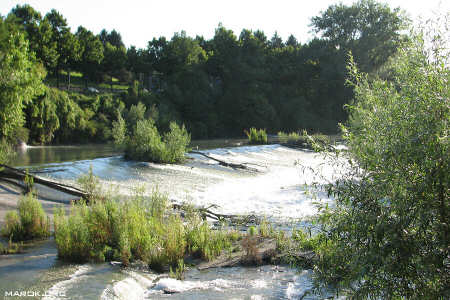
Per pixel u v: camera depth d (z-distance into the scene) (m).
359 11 72.06
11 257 7.88
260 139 45.25
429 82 4.18
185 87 79.56
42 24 65.06
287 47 97.94
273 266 8.16
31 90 16.92
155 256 8.19
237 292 6.71
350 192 4.35
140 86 85.50
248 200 16.94
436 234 3.94
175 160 25.16
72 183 16.45
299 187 19.69
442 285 4.01
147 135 24.55
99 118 57.03
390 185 3.94
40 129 44.06
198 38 104.81
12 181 14.84
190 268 8.19
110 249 8.52
